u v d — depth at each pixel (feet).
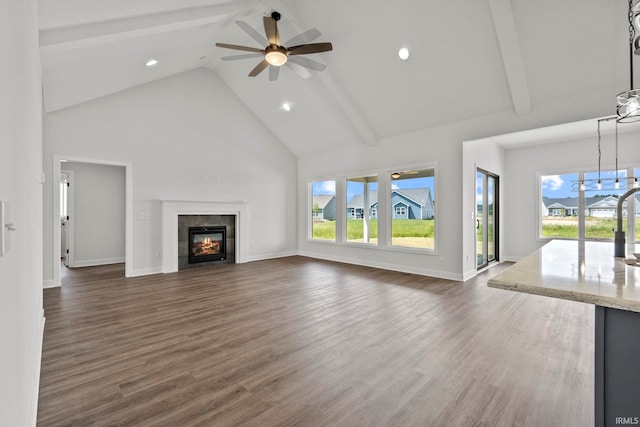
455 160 16.05
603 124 14.78
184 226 19.02
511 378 6.75
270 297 12.92
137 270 17.16
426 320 10.21
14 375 2.78
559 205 20.06
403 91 15.64
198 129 19.56
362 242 21.16
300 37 11.09
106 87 14.82
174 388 6.40
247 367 7.24
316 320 10.25
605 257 6.29
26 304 3.95
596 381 3.78
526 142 19.94
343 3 12.82
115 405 5.84
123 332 9.27
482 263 19.11
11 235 2.61
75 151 15.17
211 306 11.73
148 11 9.81
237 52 17.26
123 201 22.11
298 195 25.13
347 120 19.38
